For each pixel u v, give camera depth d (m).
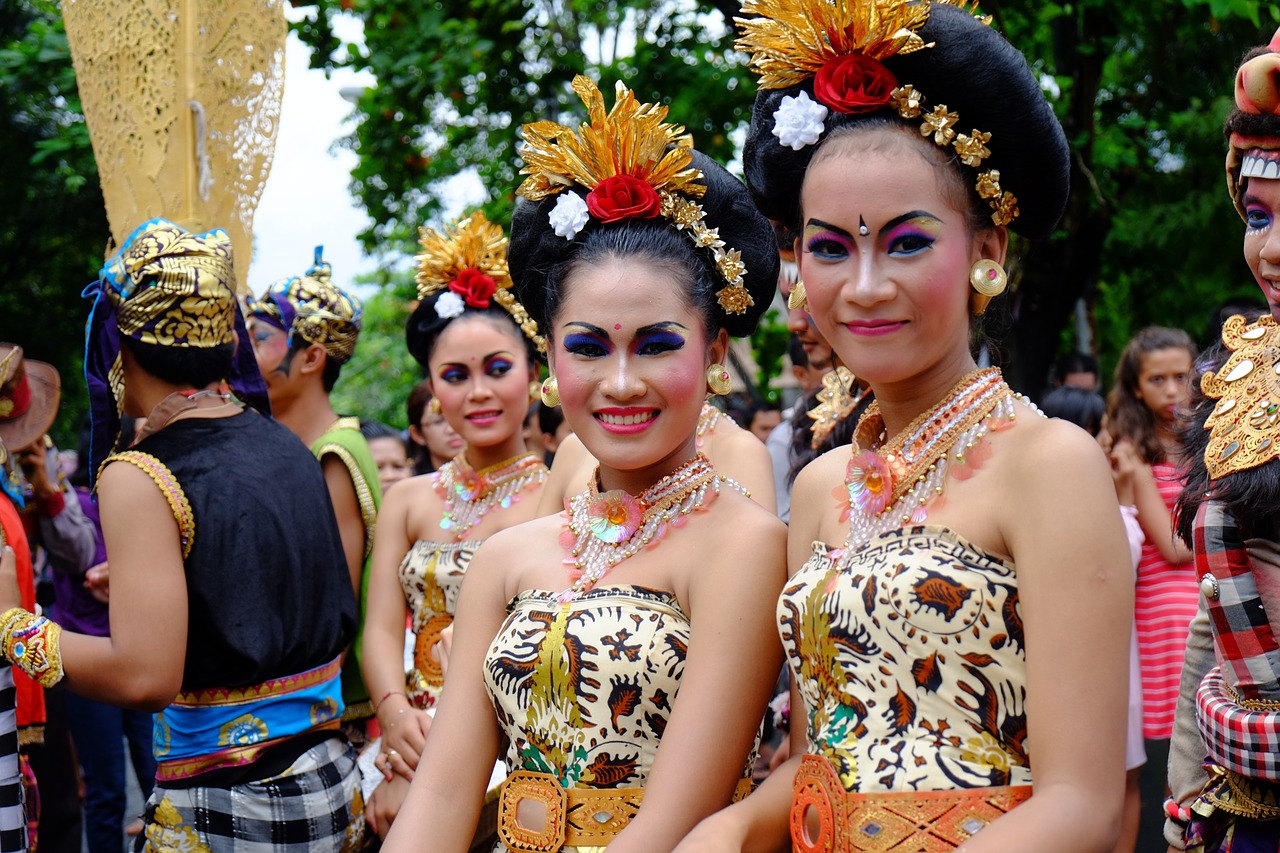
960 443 1.63
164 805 2.60
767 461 2.66
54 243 12.61
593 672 1.85
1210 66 7.63
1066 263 6.11
